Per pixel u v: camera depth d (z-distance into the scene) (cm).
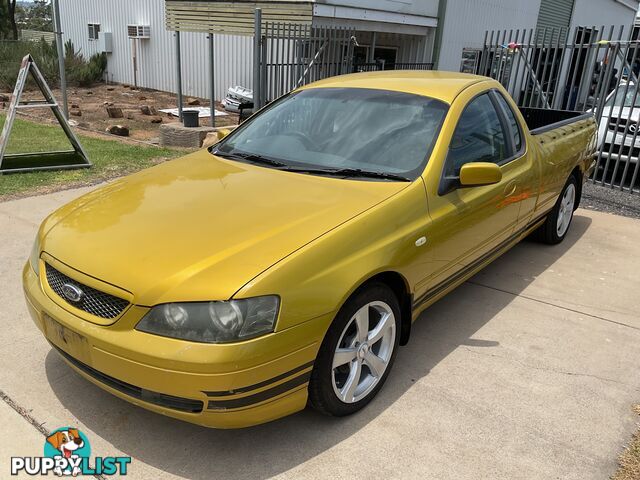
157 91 2109
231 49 1775
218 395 227
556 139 502
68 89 2088
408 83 393
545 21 2211
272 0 1072
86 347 246
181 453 262
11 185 682
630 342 381
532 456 267
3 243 494
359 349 283
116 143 1019
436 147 334
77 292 251
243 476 249
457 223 337
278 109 412
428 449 269
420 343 367
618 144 823
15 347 340
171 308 230
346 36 1080
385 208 291
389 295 296
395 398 307
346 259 262
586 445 277
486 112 398
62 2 2489
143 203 298
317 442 271
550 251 551
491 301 435
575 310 425
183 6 1166
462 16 1753
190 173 344
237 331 226
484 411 299
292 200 294
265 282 233
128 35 2133
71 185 692
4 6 3272
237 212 280
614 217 679
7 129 739
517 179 409
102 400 296
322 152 354
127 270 243
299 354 243
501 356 355
